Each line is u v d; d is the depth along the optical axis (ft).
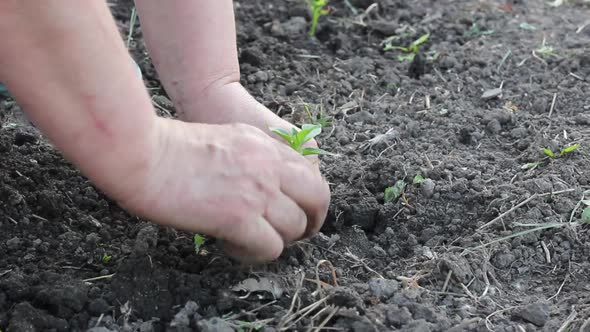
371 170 3.84
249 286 3.29
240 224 3.05
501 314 3.30
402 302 3.29
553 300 3.37
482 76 4.44
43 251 3.43
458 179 3.76
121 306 3.23
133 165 2.91
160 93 4.33
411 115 4.20
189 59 3.43
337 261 3.50
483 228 3.61
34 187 3.62
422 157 3.91
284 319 3.21
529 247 3.55
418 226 3.65
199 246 3.41
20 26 2.72
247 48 4.53
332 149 3.98
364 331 3.18
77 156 2.88
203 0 3.41
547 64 4.50
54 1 2.72
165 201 2.99
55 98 2.80
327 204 3.24
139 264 3.30
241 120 3.43
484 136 4.09
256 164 3.08
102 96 2.82
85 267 3.39
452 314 3.31
